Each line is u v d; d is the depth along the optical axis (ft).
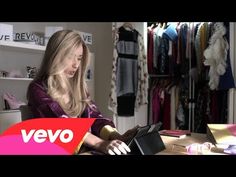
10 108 8.54
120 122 10.45
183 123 10.21
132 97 10.63
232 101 9.22
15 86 9.87
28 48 9.09
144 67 10.88
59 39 3.40
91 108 3.87
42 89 3.42
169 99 10.69
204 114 9.77
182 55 10.19
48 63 3.43
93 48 12.13
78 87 3.73
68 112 3.51
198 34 9.65
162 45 10.64
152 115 11.03
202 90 9.93
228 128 3.70
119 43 10.34
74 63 3.53
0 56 9.48
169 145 3.43
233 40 9.27
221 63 9.02
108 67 11.57
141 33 10.84
